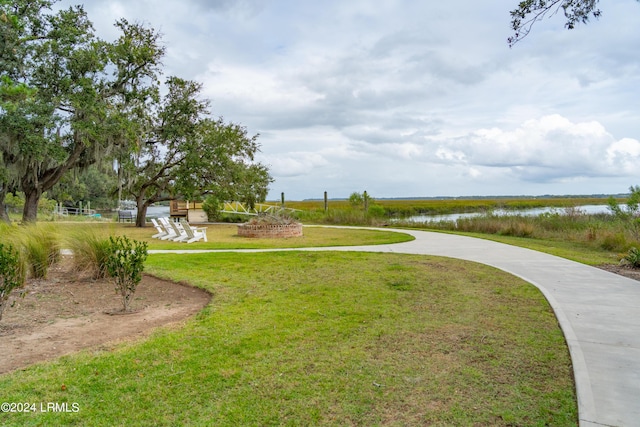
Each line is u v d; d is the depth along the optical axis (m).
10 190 19.56
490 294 6.51
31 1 16.83
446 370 3.74
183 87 21.44
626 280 7.59
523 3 5.37
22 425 2.88
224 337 4.60
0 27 14.66
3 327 5.09
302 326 4.96
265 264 9.18
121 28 20.08
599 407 3.08
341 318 5.28
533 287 6.95
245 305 5.92
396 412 3.06
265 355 4.09
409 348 4.27
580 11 5.21
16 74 16.11
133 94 19.02
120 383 3.50
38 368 3.79
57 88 17.05
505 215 20.97
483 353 4.12
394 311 5.58
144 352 4.16
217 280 7.57
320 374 3.67
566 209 20.02
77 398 3.26
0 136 14.97
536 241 15.18
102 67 17.70
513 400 3.21
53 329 5.04
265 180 27.52
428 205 54.72
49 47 16.58
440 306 5.82
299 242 14.83
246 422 2.94
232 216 28.47
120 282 5.86
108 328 5.07
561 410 3.07
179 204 29.83
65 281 7.83
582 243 14.48
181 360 3.97
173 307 6.08
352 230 20.30
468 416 2.99
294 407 3.13
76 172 20.03
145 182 23.30
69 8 17.77
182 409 3.11
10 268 5.29
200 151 21.39
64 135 18.58
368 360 3.97
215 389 3.40
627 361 3.88
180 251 11.70
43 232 9.01
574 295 6.43
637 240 12.13
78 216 33.16
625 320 5.13
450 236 16.70
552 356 4.04
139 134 19.33
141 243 6.53
